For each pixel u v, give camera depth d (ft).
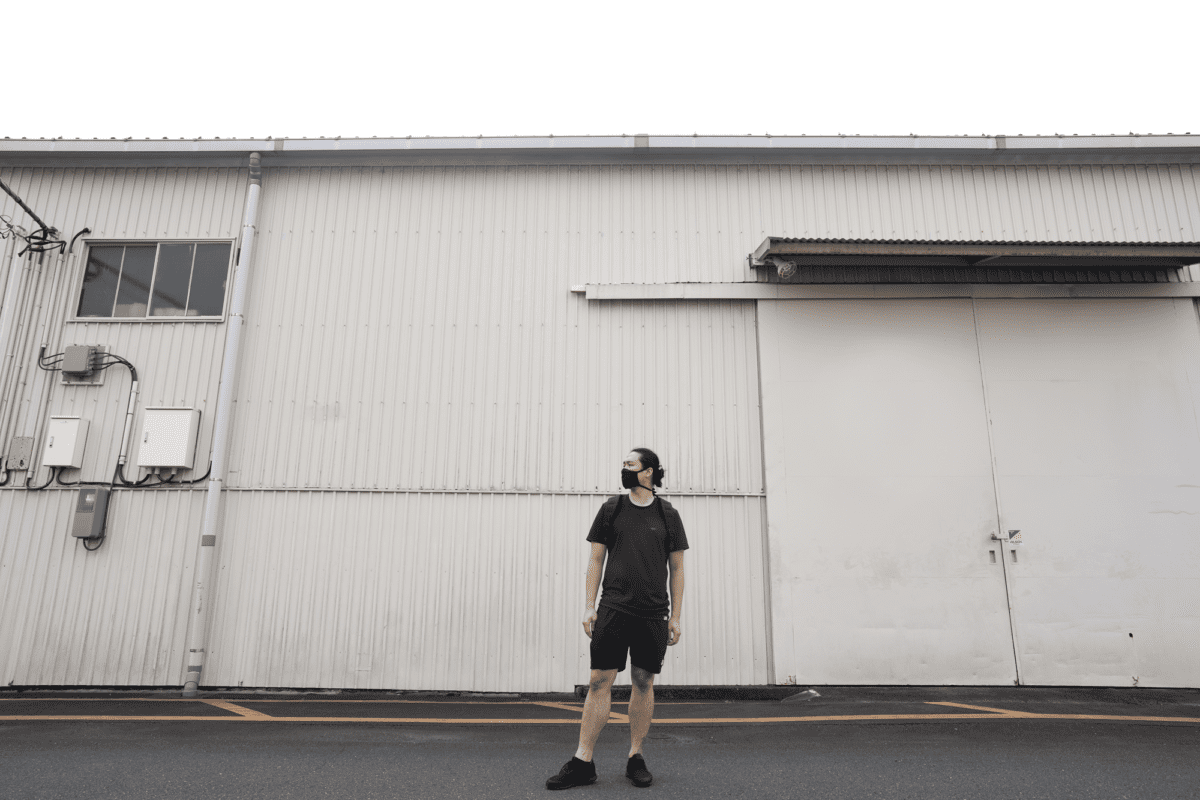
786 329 24.32
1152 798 10.27
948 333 24.04
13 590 22.72
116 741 13.47
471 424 24.00
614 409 24.00
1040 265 23.77
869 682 21.62
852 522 22.74
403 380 24.39
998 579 22.17
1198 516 22.41
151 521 23.26
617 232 25.52
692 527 23.02
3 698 20.02
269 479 23.58
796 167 25.90
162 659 22.22
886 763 12.16
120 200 26.12
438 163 26.12
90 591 22.76
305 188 26.07
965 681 21.52
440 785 10.68
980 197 25.50
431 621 22.57
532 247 25.45
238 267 24.77
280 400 24.21
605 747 13.38
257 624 22.50
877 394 23.68
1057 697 19.93
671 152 25.61
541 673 22.17
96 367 24.44
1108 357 23.70
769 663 21.94
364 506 23.40
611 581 10.88
